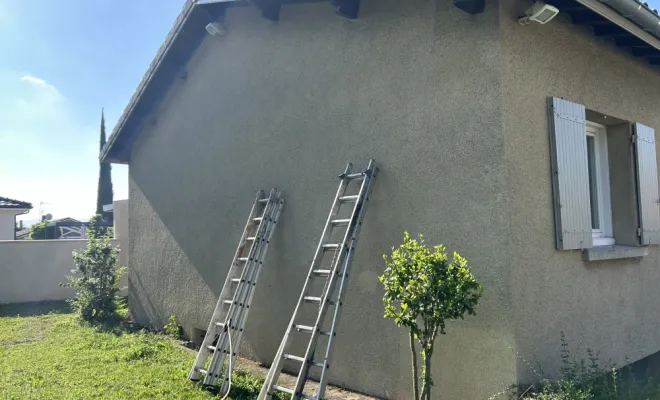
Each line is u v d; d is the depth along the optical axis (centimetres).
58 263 1450
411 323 430
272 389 519
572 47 568
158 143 991
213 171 839
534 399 419
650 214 652
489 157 479
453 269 430
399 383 540
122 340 863
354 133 610
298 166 683
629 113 663
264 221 691
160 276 962
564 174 515
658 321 676
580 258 542
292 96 699
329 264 623
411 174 544
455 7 516
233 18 809
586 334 537
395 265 451
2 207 2456
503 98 475
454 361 495
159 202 977
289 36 710
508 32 488
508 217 463
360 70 607
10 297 1388
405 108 555
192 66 899
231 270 705
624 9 481
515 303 457
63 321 1062
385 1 584
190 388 607
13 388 604
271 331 706
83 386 611
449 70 517
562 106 525
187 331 878
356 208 555
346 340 595
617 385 466
